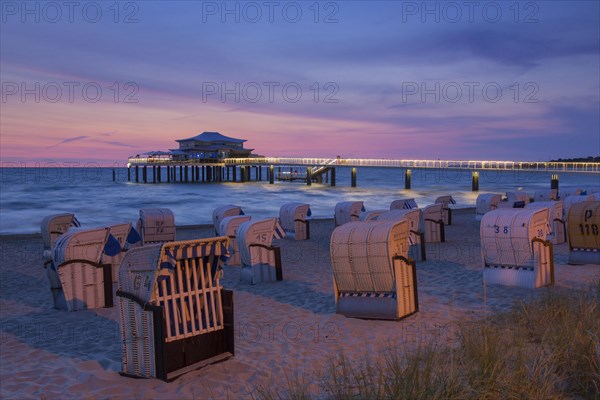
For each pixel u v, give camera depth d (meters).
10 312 9.02
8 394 5.30
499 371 4.83
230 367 5.87
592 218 11.60
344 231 8.16
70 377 5.75
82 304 9.04
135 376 5.66
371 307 7.90
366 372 5.53
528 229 9.58
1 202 45.47
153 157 94.19
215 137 97.75
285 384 5.40
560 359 5.26
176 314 5.68
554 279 10.20
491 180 103.19
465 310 8.36
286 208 19.30
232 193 59.22
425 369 4.84
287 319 8.12
